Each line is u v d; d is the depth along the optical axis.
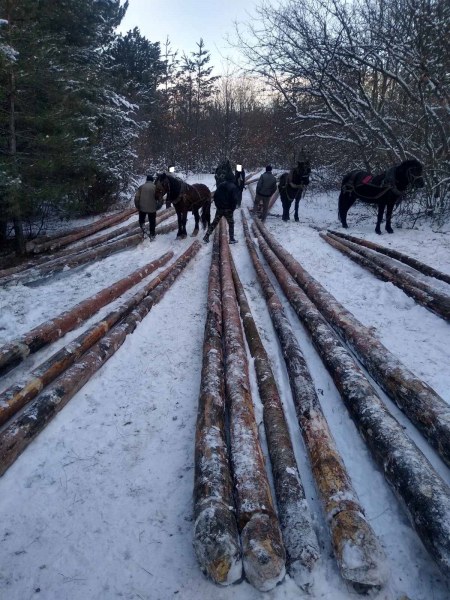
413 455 2.58
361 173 10.18
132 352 4.50
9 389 3.45
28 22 9.88
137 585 2.17
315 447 2.80
